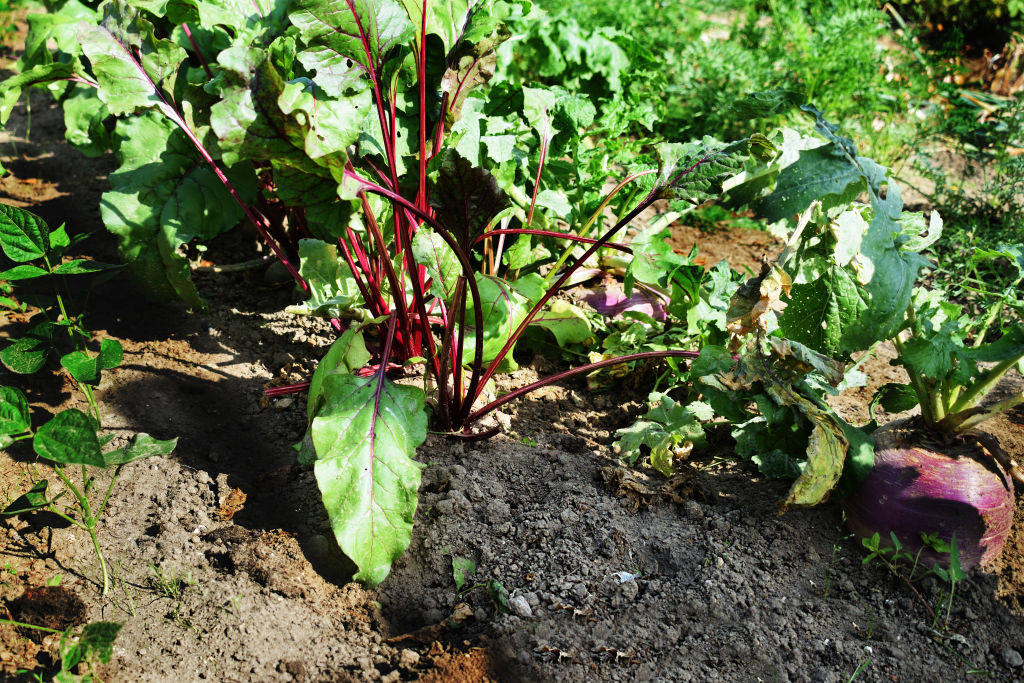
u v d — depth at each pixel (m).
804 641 0.89
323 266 1.07
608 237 1.01
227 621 0.88
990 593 0.94
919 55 1.78
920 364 0.92
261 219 1.21
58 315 1.13
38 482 0.94
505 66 1.32
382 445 0.91
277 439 1.05
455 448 1.03
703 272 1.12
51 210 1.32
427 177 1.04
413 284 1.00
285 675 0.86
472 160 1.08
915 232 1.01
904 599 0.93
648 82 1.56
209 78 1.09
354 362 0.98
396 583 0.93
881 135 1.61
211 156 1.03
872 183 0.96
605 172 1.33
